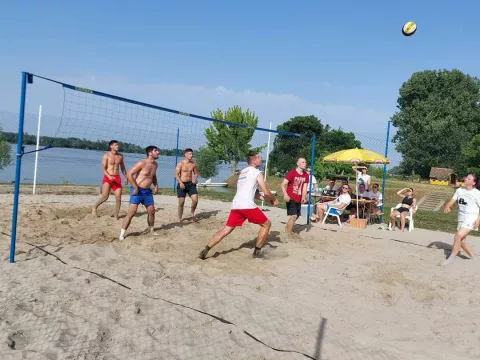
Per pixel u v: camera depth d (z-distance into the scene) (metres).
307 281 5.31
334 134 43.31
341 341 3.69
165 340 3.33
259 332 3.67
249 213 5.80
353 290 5.12
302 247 7.15
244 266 5.66
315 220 10.35
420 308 4.70
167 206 10.97
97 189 14.07
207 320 3.77
